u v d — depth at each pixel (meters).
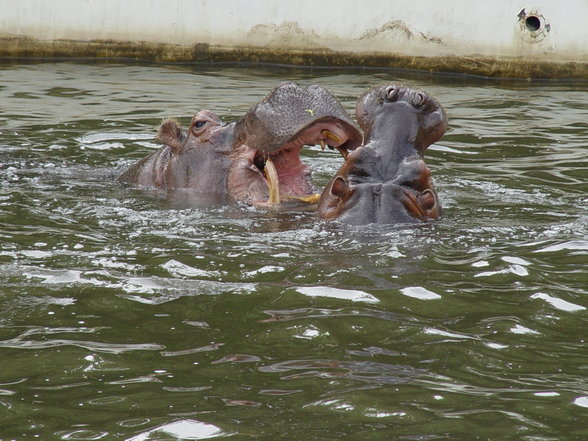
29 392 11.49
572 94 43.59
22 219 19.81
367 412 10.84
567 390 11.47
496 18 50.03
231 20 52.38
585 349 12.84
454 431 10.38
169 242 17.94
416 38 51.34
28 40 52.31
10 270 16.09
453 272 15.92
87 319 13.91
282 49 52.28
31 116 34.19
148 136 31.05
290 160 21.80
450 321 13.79
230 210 20.61
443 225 18.72
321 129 20.19
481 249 17.34
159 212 20.61
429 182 18.62
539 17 49.47
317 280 15.42
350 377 11.80
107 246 17.66
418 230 18.05
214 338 13.15
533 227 19.39
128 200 21.97
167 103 37.53
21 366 12.25
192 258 16.72
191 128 23.34
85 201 21.80
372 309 14.16
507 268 16.12
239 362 12.31
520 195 22.98
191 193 22.69
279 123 20.14
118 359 12.45
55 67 48.78
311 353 12.57
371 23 51.69
